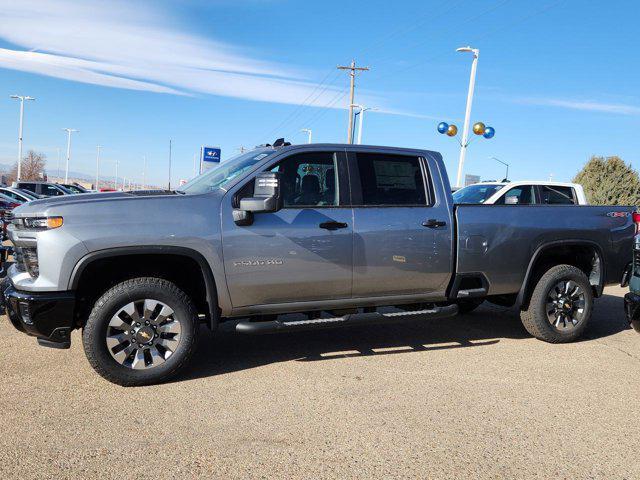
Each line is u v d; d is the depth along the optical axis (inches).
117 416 145.9
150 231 165.0
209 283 172.9
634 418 156.3
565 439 141.3
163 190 197.3
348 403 160.1
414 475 120.7
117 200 166.7
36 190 1016.9
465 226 209.5
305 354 207.8
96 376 174.9
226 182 184.1
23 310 159.8
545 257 241.0
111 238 161.3
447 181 211.8
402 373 188.9
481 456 130.5
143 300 167.8
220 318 183.9
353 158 197.2
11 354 193.5
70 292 160.1
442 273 207.3
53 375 174.6
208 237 171.2
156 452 127.0
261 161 184.4
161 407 153.0
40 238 158.4
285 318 200.4
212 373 183.3
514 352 219.9
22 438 131.6
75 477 115.1
